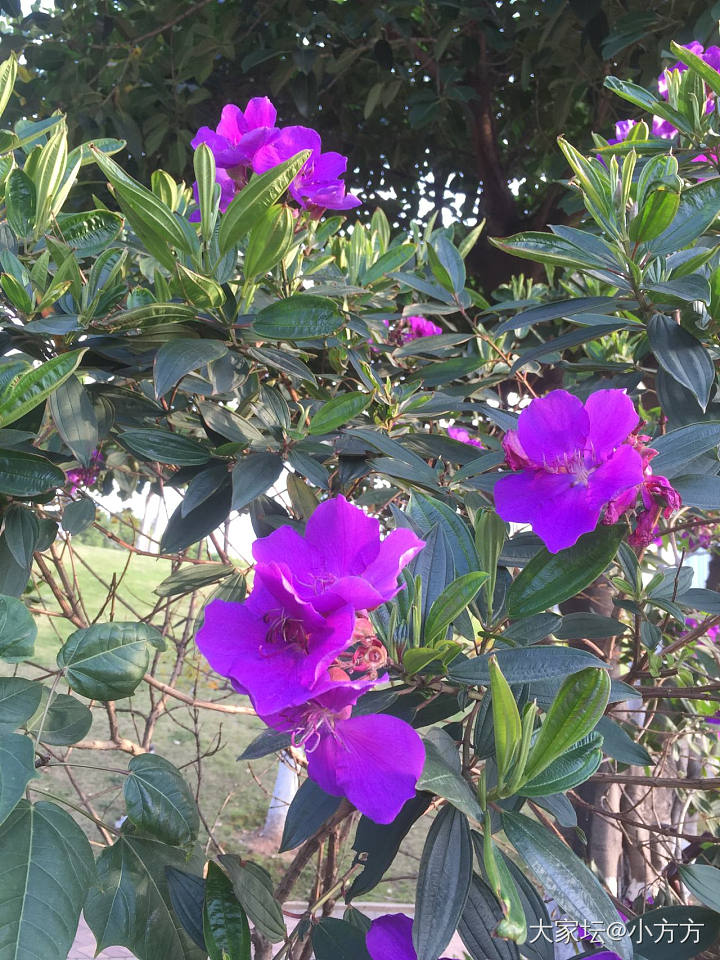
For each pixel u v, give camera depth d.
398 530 0.40
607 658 0.98
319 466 0.65
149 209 0.54
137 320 0.59
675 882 0.98
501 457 0.64
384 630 0.45
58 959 0.42
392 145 2.24
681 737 1.28
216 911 0.51
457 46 1.94
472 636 0.50
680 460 0.50
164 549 0.62
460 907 0.40
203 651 0.37
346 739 0.37
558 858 0.39
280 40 1.72
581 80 1.80
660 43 1.50
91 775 1.96
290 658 0.36
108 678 0.50
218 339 0.62
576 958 0.45
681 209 0.57
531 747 0.41
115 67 1.91
